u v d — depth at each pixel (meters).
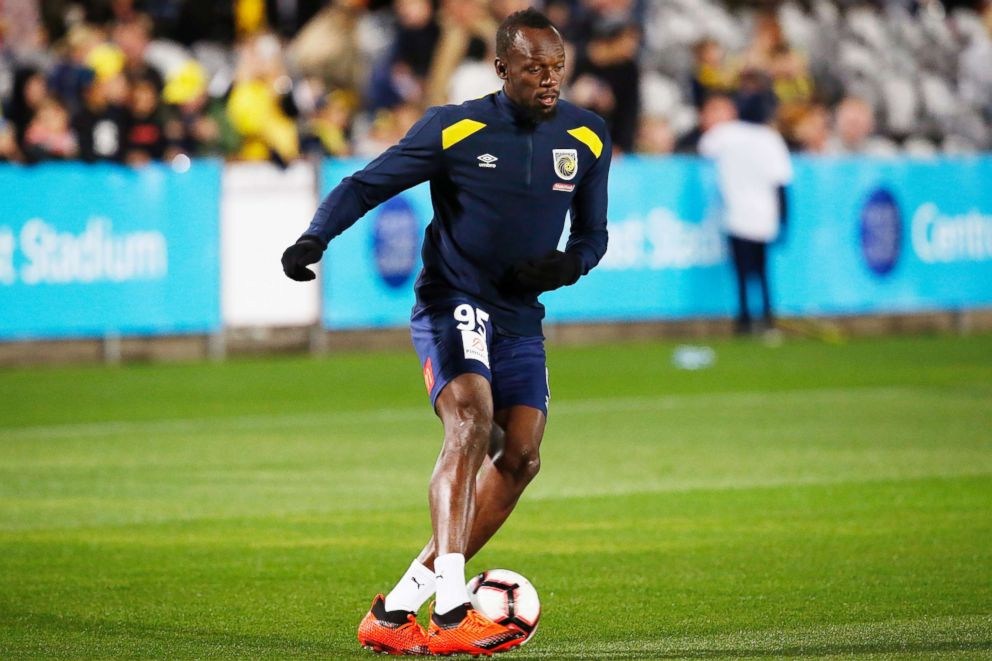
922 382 44.88
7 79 57.72
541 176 17.06
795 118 61.16
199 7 64.06
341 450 32.94
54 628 17.91
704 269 55.81
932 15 78.62
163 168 49.09
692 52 68.44
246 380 45.62
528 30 16.75
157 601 19.48
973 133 73.62
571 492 27.83
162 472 30.23
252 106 53.88
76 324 48.16
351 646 16.97
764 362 50.28
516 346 17.31
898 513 25.50
